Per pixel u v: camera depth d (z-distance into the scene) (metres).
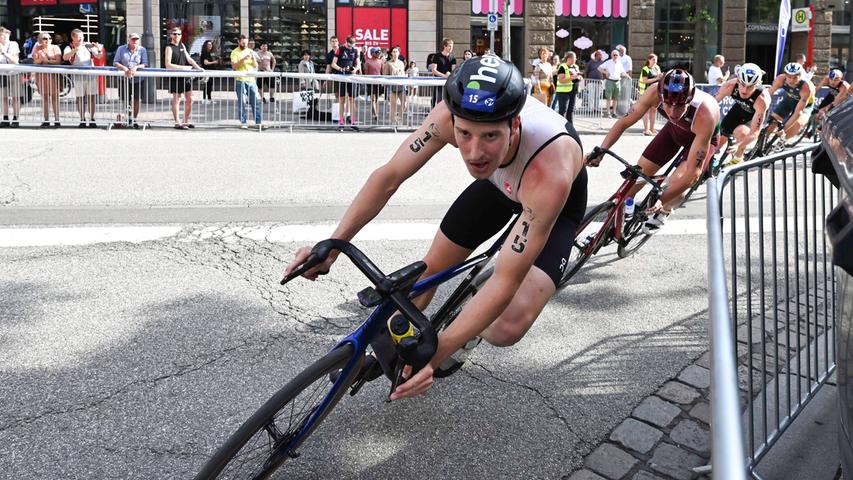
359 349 2.28
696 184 5.10
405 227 5.95
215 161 8.98
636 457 2.76
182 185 7.47
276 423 2.18
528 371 3.45
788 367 2.91
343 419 2.97
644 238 4.96
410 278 2.24
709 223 2.29
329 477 2.59
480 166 2.09
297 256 2.38
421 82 13.54
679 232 6.05
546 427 2.96
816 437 2.86
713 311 1.61
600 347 3.75
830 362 3.51
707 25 24.27
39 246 5.16
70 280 4.50
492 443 2.83
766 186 7.81
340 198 7.02
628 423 2.99
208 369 3.37
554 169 2.26
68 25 21.72
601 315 4.20
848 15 25.12
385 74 15.41
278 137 11.78
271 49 22.03
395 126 13.60
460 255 2.97
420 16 22.27
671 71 4.67
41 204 6.48
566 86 15.03
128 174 7.96
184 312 4.03
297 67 22.22
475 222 2.90
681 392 3.27
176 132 12.04
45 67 11.78
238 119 12.97
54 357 3.44
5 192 6.89
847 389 1.78
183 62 12.94
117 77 12.16
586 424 2.99
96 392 3.12
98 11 21.50
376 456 2.72
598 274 4.95
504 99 1.98
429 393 3.20
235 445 2.07
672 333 3.95
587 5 23.33
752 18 24.72
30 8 21.80
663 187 4.74
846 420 1.76
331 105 13.51
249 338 3.72
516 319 2.64
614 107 17.20
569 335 3.90
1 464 2.59
